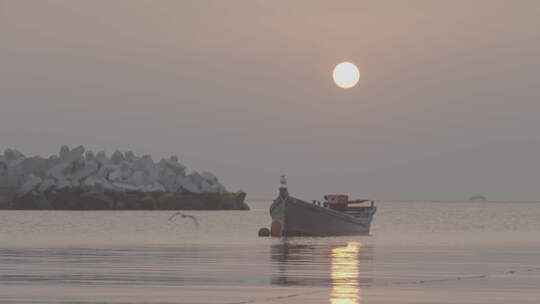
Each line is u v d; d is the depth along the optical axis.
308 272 134.62
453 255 181.25
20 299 98.44
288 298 100.88
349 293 105.75
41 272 131.62
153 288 110.25
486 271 138.12
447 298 101.19
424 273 134.12
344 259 166.62
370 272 135.38
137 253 182.00
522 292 107.31
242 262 156.25
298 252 189.00
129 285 113.62
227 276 126.81
